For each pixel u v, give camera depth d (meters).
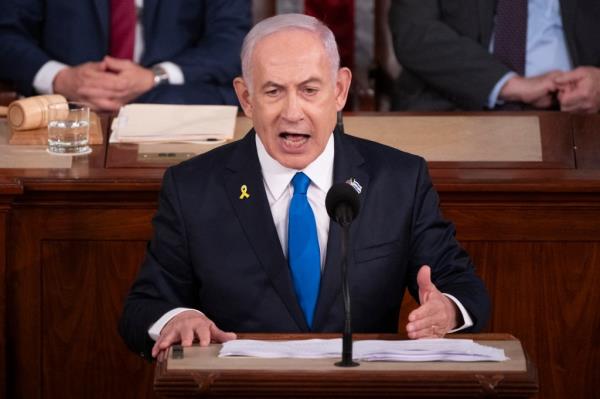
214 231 9.32
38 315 11.34
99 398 11.46
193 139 12.33
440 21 16.73
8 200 10.93
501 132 12.66
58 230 11.27
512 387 7.06
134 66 15.77
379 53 18.69
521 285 11.56
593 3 16.36
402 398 7.07
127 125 12.47
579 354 11.59
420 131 12.70
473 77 16.20
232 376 7.05
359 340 7.99
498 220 11.48
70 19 16.56
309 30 8.69
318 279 9.19
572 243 11.51
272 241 9.20
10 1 16.56
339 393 7.05
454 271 9.42
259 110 8.77
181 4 16.77
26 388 11.41
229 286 9.23
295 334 8.22
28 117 12.48
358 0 20.05
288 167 9.20
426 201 9.58
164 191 9.55
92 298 11.39
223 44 16.67
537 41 16.47
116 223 11.31
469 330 8.80
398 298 9.49
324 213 9.30
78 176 11.24
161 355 7.84
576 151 12.30
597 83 15.46
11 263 11.24
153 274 9.39
